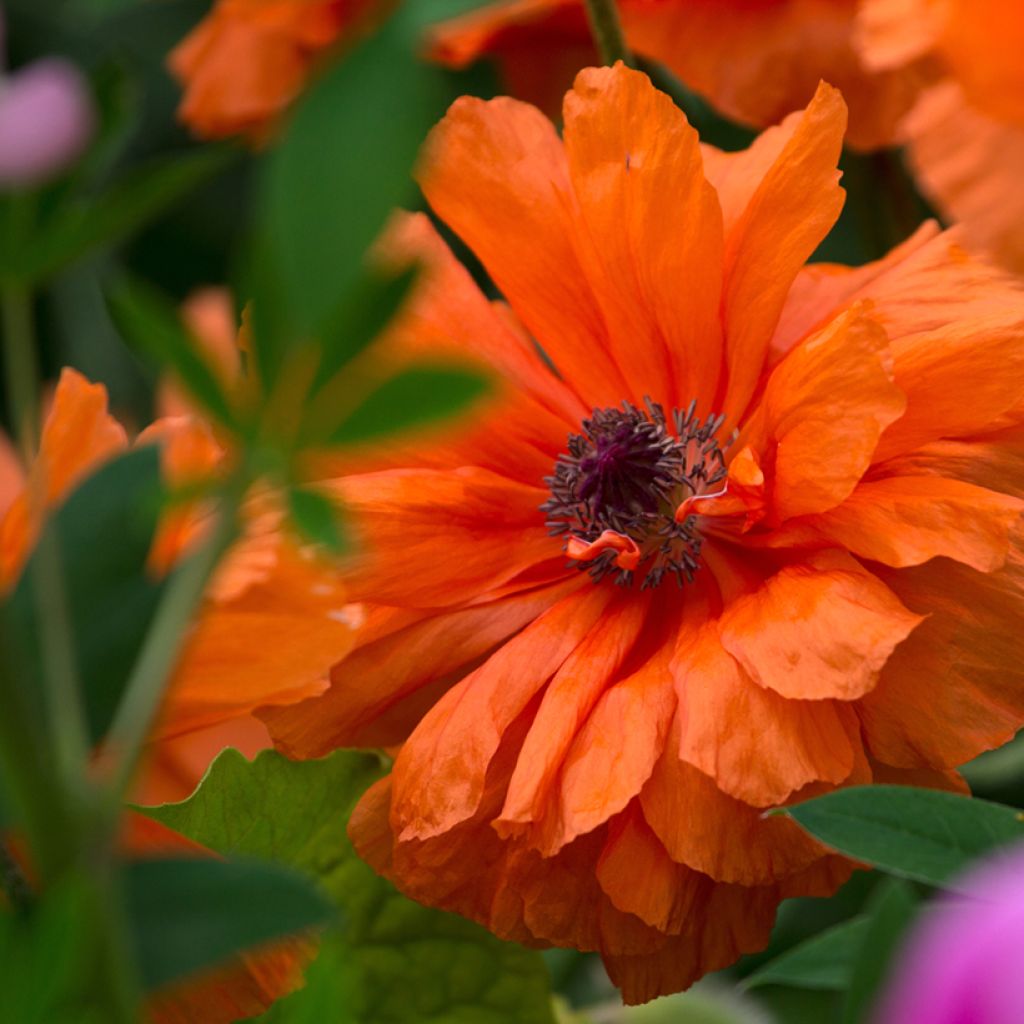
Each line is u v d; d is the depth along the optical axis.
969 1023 0.25
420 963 0.56
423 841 0.55
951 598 0.54
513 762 0.56
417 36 0.27
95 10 0.40
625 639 0.57
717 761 0.53
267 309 0.29
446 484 0.57
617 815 0.55
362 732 0.56
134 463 0.37
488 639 0.57
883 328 0.54
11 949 0.31
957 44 0.49
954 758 0.54
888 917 0.48
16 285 0.31
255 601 0.46
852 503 0.55
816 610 0.54
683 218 0.56
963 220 0.51
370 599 0.56
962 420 0.55
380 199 0.27
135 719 0.30
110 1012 0.31
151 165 0.32
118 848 0.32
